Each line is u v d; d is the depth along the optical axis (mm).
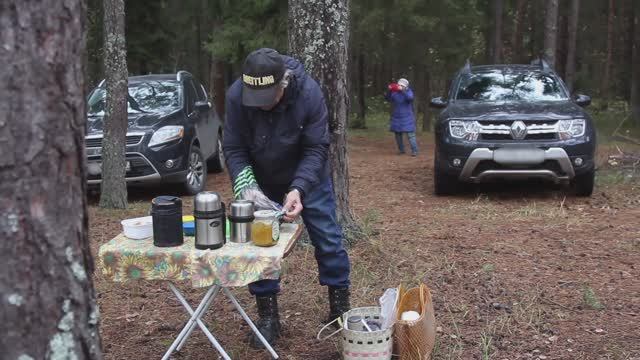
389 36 16391
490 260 5227
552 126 7434
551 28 13414
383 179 9602
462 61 17438
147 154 8062
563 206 7414
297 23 5004
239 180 3369
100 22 15375
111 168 7531
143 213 7340
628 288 4594
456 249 5531
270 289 3668
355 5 14914
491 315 4125
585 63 25953
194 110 9461
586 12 24125
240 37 14656
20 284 1808
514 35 25703
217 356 3613
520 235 6035
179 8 19672
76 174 1902
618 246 5629
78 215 1920
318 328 3941
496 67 9305
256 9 14578
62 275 1874
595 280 4766
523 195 8148
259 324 3705
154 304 4473
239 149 3482
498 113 7594
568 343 3729
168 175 8273
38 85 1780
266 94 3080
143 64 17484
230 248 3055
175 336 3924
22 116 1765
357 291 4492
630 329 3910
